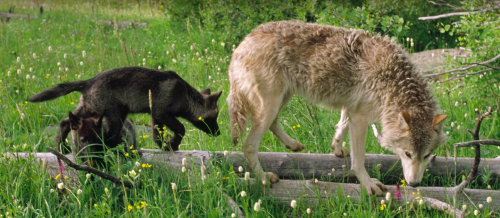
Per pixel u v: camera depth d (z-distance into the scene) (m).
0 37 10.51
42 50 9.84
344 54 4.23
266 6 10.15
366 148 5.16
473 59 6.48
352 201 3.97
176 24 11.49
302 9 9.38
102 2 17.80
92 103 4.14
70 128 4.26
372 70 4.16
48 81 7.17
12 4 16.34
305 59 4.27
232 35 9.73
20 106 5.82
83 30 11.99
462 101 6.61
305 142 5.36
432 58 8.82
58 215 3.57
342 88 4.26
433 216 3.86
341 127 4.49
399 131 3.97
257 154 4.27
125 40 11.02
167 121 4.34
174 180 3.96
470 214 3.79
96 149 3.94
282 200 3.99
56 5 16.66
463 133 5.35
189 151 4.34
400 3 10.41
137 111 4.28
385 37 4.38
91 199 3.58
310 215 3.87
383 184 4.19
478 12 6.53
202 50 9.53
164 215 3.52
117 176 3.79
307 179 4.39
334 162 4.41
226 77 7.67
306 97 4.46
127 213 3.36
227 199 3.73
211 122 4.82
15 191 3.49
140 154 4.31
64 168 3.85
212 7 10.32
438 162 4.47
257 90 4.28
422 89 4.14
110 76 4.15
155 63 8.98
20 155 4.08
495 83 6.43
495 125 5.77
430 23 11.41
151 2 16.98
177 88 4.35
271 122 4.31
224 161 4.27
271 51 4.26
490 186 4.37
